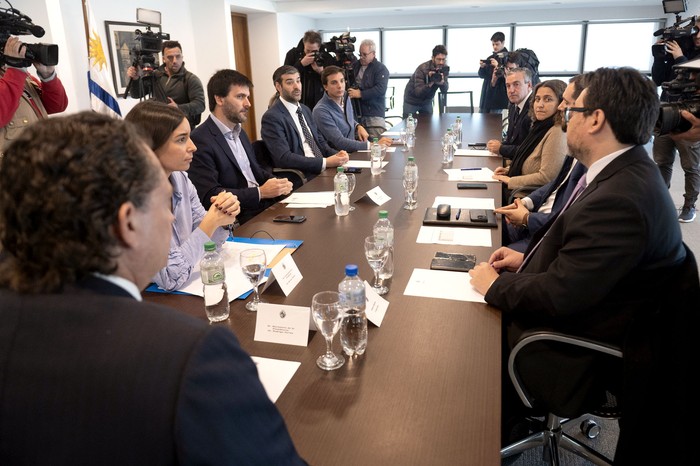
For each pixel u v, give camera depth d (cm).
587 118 137
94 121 55
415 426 93
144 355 49
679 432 118
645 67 890
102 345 50
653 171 130
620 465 126
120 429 48
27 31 240
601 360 133
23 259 53
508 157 344
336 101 432
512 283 135
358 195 258
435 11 924
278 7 804
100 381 49
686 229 394
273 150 343
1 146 228
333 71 417
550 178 274
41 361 51
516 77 360
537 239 163
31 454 51
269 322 123
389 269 159
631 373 121
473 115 594
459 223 206
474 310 137
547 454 165
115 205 53
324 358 115
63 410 49
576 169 205
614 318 128
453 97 972
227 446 49
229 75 268
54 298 53
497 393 102
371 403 99
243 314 136
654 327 122
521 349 138
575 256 127
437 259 168
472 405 99
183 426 46
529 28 917
